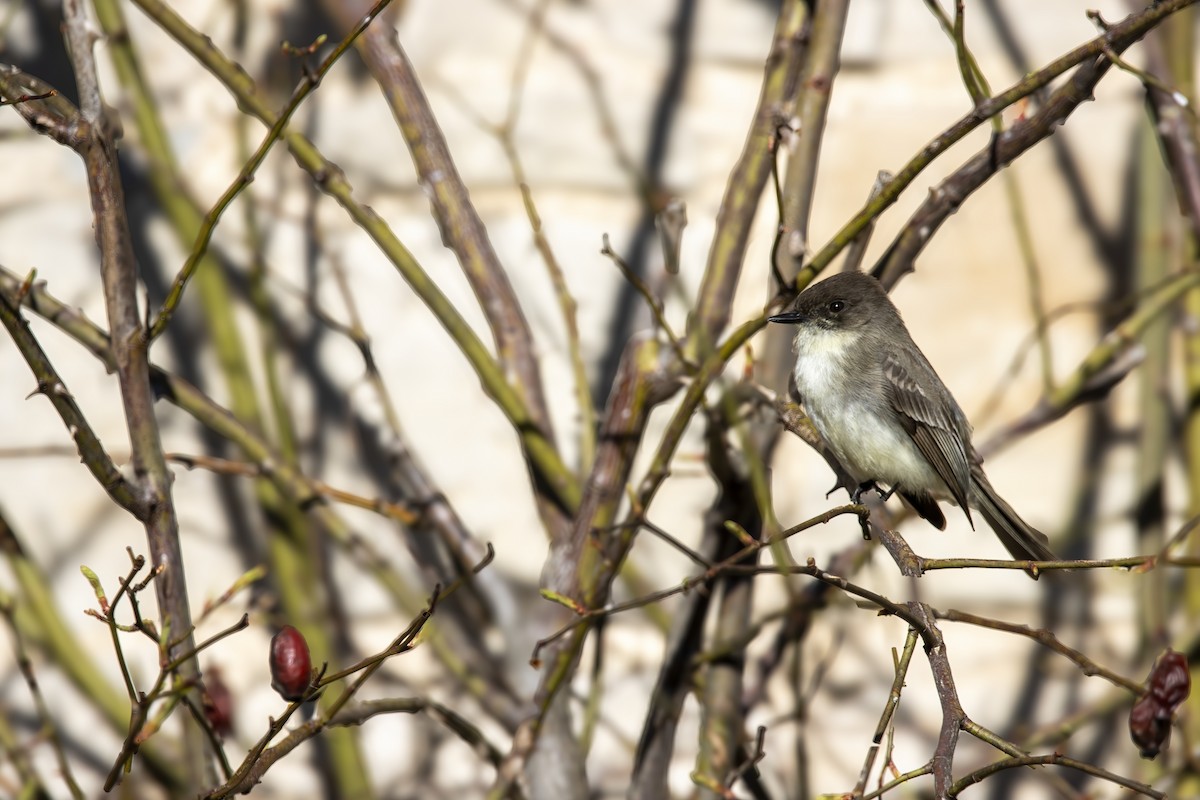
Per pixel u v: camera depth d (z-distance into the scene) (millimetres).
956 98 9734
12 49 9828
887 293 7699
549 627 7848
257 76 9867
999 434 8227
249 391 9328
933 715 9625
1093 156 9750
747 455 6523
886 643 9664
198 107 9891
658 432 9727
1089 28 9734
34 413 9719
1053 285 9758
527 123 9852
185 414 9766
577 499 7289
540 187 9867
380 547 9648
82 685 9070
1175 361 9648
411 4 9859
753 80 9891
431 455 9750
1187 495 9539
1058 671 9609
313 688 4980
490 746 7145
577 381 8031
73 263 9891
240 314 9773
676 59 9922
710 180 9844
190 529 9719
